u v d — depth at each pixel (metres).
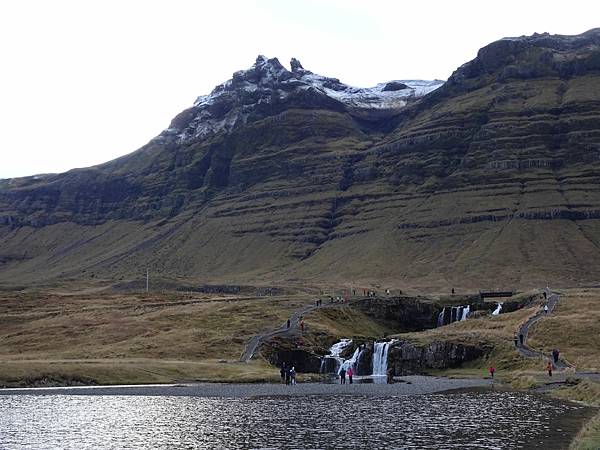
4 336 177.12
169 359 143.88
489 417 73.88
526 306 170.88
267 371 130.88
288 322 176.88
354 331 185.62
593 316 144.50
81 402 90.62
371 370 147.88
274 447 58.59
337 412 80.38
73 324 185.12
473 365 137.38
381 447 57.62
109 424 71.69
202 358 146.38
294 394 101.94
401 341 147.62
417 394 100.50
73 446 59.59
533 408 80.56
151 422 73.12
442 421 71.62
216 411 81.69
